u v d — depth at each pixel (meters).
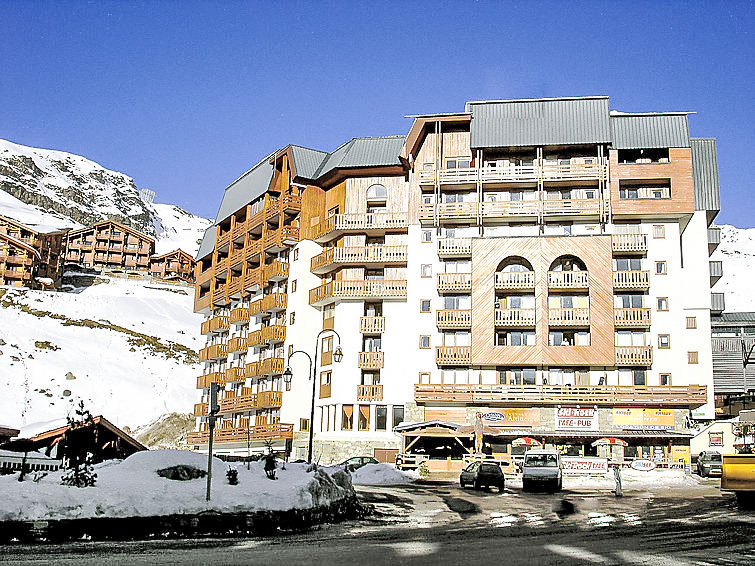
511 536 20.25
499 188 64.06
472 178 63.47
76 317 120.75
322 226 68.75
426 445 60.34
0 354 97.69
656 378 59.69
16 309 116.00
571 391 59.66
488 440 59.91
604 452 57.66
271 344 73.50
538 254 61.44
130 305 134.25
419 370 62.78
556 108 63.47
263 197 75.88
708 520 23.89
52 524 17.59
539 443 53.44
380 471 45.94
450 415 61.38
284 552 16.86
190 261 175.12
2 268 131.88
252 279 76.75
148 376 103.81
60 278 143.25
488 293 61.50
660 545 18.58
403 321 64.50
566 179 62.06
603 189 62.03
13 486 18.53
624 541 19.28
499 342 62.03
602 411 59.06
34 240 145.00
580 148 63.19
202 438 79.19
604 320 59.97
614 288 60.59
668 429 57.94
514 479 47.06
